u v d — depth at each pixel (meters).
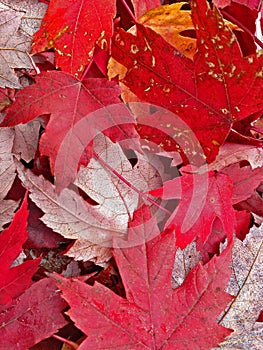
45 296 0.34
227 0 0.39
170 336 0.35
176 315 0.35
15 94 0.34
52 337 0.35
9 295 0.33
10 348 0.33
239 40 0.40
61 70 0.36
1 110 0.36
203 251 0.39
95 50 0.37
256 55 0.35
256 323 0.38
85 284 0.33
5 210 0.35
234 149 0.39
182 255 0.38
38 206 0.35
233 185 0.40
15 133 0.36
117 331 0.34
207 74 0.36
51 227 0.35
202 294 0.36
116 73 0.37
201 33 0.35
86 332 0.33
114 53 0.36
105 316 0.33
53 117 0.34
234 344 0.37
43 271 0.36
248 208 0.41
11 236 0.33
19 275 0.33
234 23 0.40
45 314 0.33
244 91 0.36
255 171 0.40
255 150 0.39
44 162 0.36
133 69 0.37
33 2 0.37
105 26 0.36
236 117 0.37
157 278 0.35
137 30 0.35
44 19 0.36
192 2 0.35
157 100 0.37
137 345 0.34
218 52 0.35
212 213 0.38
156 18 0.37
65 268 0.36
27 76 0.37
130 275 0.35
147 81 0.37
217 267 0.36
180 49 0.38
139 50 0.36
